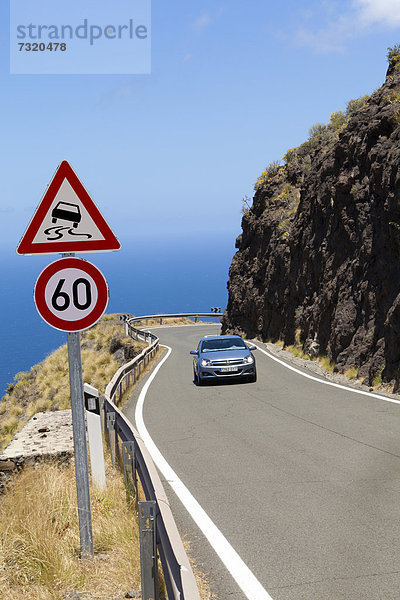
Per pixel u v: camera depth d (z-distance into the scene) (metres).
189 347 37.34
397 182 15.96
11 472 7.35
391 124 18.47
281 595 4.41
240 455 9.19
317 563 4.95
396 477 7.37
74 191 4.92
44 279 4.91
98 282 4.98
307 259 25.61
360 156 20.08
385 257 16.95
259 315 34.75
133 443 6.74
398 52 22.03
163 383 19.91
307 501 6.68
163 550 3.99
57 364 40.31
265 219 35.81
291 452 9.13
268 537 5.64
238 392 16.34
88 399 7.15
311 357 22.33
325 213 23.98
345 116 27.94
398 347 14.63
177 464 8.89
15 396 39.31
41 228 4.86
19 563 4.89
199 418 12.84
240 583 4.68
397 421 10.88
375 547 5.20
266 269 34.59
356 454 8.71
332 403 13.47
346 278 20.09
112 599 4.48
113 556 5.24
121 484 7.32
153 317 68.12
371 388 15.02
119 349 39.62
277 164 40.06
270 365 22.09
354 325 18.61
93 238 4.96
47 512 5.75
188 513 6.55
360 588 4.42
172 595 3.59
